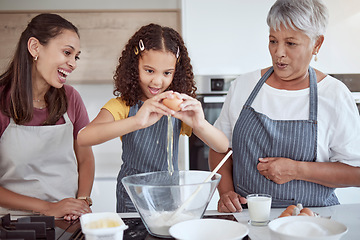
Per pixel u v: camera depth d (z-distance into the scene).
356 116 1.46
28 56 1.51
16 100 1.52
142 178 1.21
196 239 0.98
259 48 2.88
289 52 1.39
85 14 3.07
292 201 1.45
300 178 1.41
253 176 1.49
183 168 2.87
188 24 2.85
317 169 1.39
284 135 1.46
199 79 2.87
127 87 1.46
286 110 1.51
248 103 1.55
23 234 1.00
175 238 1.00
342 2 2.86
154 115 1.33
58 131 1.62
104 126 1.33
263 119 1.49
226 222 1.00
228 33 2.86
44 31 1.48
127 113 1.52
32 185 1.58
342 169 1.40
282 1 1.37
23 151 1.56
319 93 1.48
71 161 1.67
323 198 1.45
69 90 1.72
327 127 1.46
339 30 2.87
